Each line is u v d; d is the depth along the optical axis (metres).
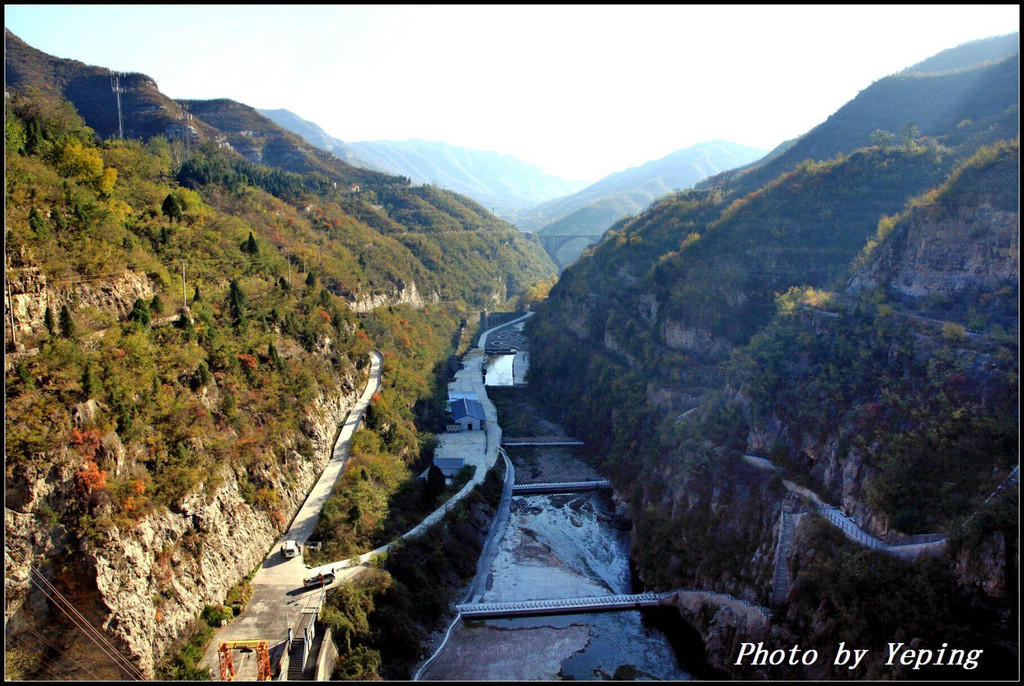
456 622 59.66
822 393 65.75
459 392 130.62
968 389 54.16
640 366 104.62
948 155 102.06
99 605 40.28
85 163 71.25
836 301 76.69
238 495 57.34
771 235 103.31
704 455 71.88
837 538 53.00
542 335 155.50
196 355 61.06
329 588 54.56
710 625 57.22
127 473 46.97
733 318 94.81
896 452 54.59
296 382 75.31
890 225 79.56
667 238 133.25
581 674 53.72
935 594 44.50
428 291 176.25
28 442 40.84
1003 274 62.25
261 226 121.31
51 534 40.16
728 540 63.16
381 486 73.88
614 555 76.00
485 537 76.31
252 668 44.34
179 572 47.22
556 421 121.12
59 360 46.69
